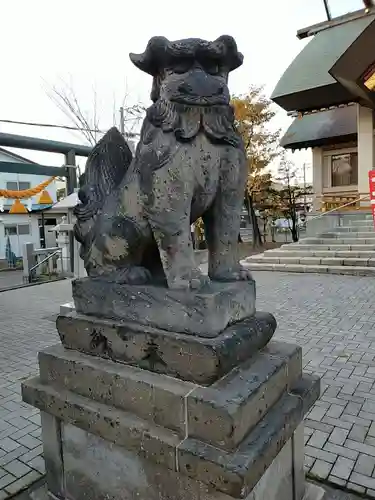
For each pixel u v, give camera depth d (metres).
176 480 1.42
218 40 1.52
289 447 1.71
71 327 1.80
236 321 1.59
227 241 1.74
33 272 9.88
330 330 4.85
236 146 1.64
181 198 1.52
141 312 1.59
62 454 1.81
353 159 16.48
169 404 1.38
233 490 1.17
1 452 2.50
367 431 2.58
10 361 4.19
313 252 10.48
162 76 1.56
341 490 2.05
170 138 1.50
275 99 15.59
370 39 10.24
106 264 1.79
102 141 1.98
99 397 1.60
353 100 14.89
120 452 1.58
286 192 22.58
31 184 20.72
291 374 1.67
